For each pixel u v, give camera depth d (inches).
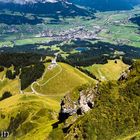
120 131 5821.9
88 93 6791.3
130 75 6697.8
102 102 6412.4
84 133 5930.1
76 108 6983.3
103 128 5925.2
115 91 6520.7
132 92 6338.6
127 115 6018.7
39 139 7150.6
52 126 7485.2
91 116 6146.7
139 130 5664.4
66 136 6171.3
